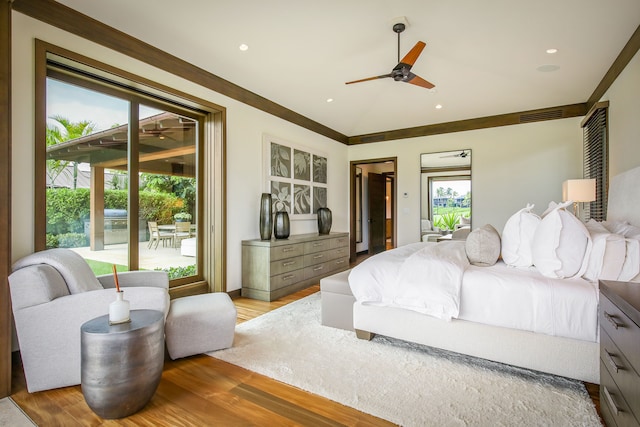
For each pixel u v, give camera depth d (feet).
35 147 7.48
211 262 12.66
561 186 15.83
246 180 13.69
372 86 13.74
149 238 10.98
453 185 18.44
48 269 6.23
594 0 7.95
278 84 13.28
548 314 6.16
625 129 10.33
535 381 6.42
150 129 11.02
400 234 20.07
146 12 8.38
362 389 6.17
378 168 28.22
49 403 5.72
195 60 11.04
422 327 7.54
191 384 6.40
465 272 7.24
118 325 5.48
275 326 9.59
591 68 11.67
